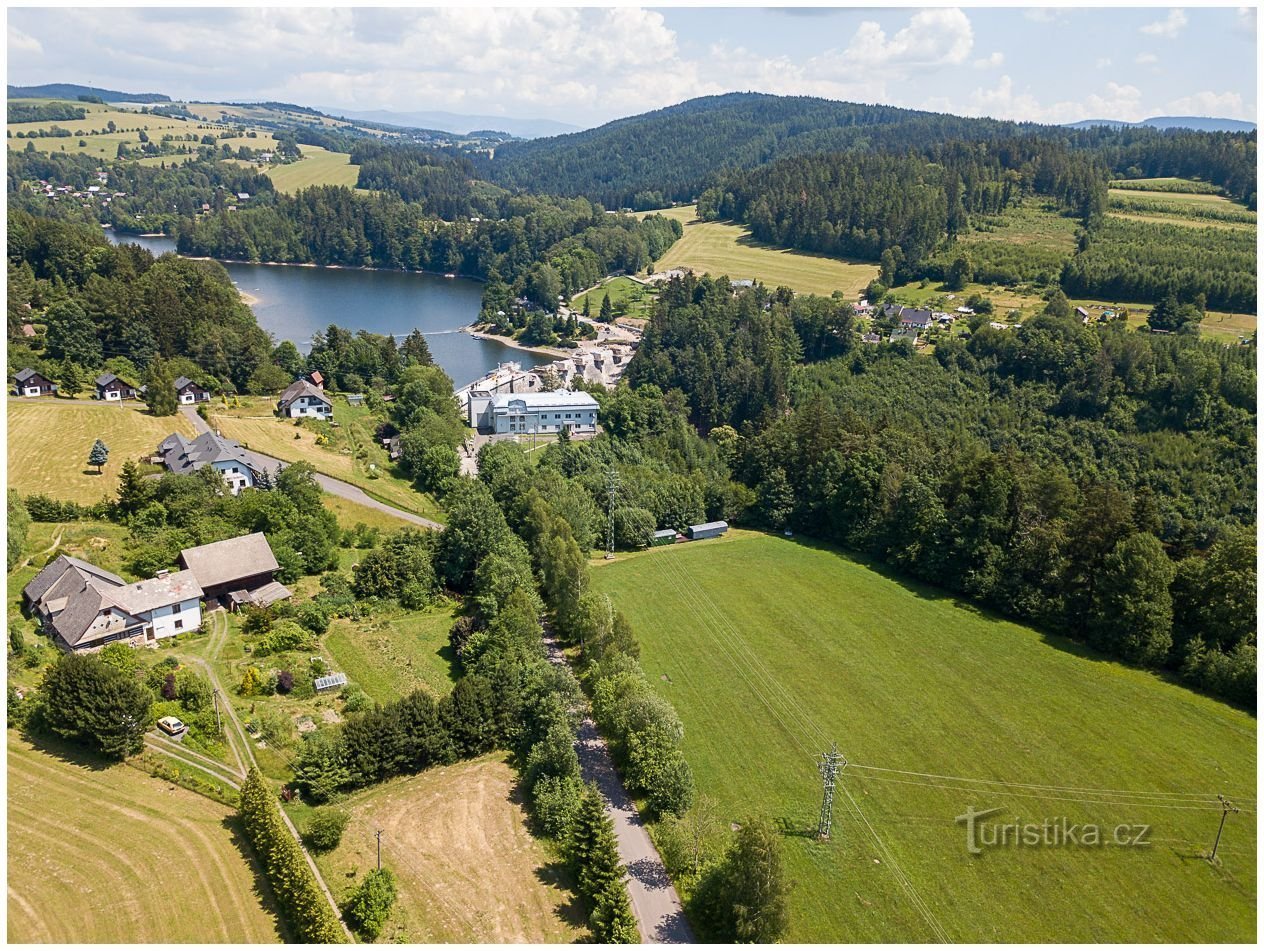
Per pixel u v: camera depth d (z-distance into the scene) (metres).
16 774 60.50
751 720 81.56
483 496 109.25
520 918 55.50
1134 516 97.75
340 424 162.00
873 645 96.56
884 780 73.06
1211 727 81.06
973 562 109.62
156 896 52.44
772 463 141.88
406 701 70.75
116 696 63.47
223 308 194.00
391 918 54.28
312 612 87.25
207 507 104.50
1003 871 63.06
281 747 68.38
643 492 133.75
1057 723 81.62
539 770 67.44
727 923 54.38
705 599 108.50
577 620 90.50
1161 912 59.59
